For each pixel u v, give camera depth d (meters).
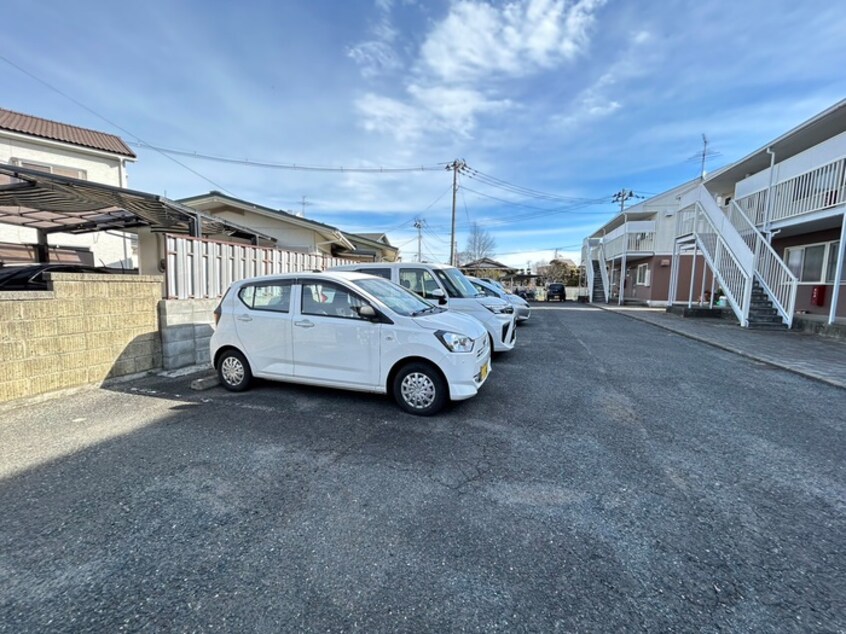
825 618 1.63
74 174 10.11
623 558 1.97
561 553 2.01
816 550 2.04
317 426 3.65
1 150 9.10
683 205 14.95
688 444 3.30
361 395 4.54
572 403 4.32
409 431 3.54
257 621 1.60
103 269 7.19
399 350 3.88
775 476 2.79
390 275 6.74
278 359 4.42
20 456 3.03
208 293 6.32
